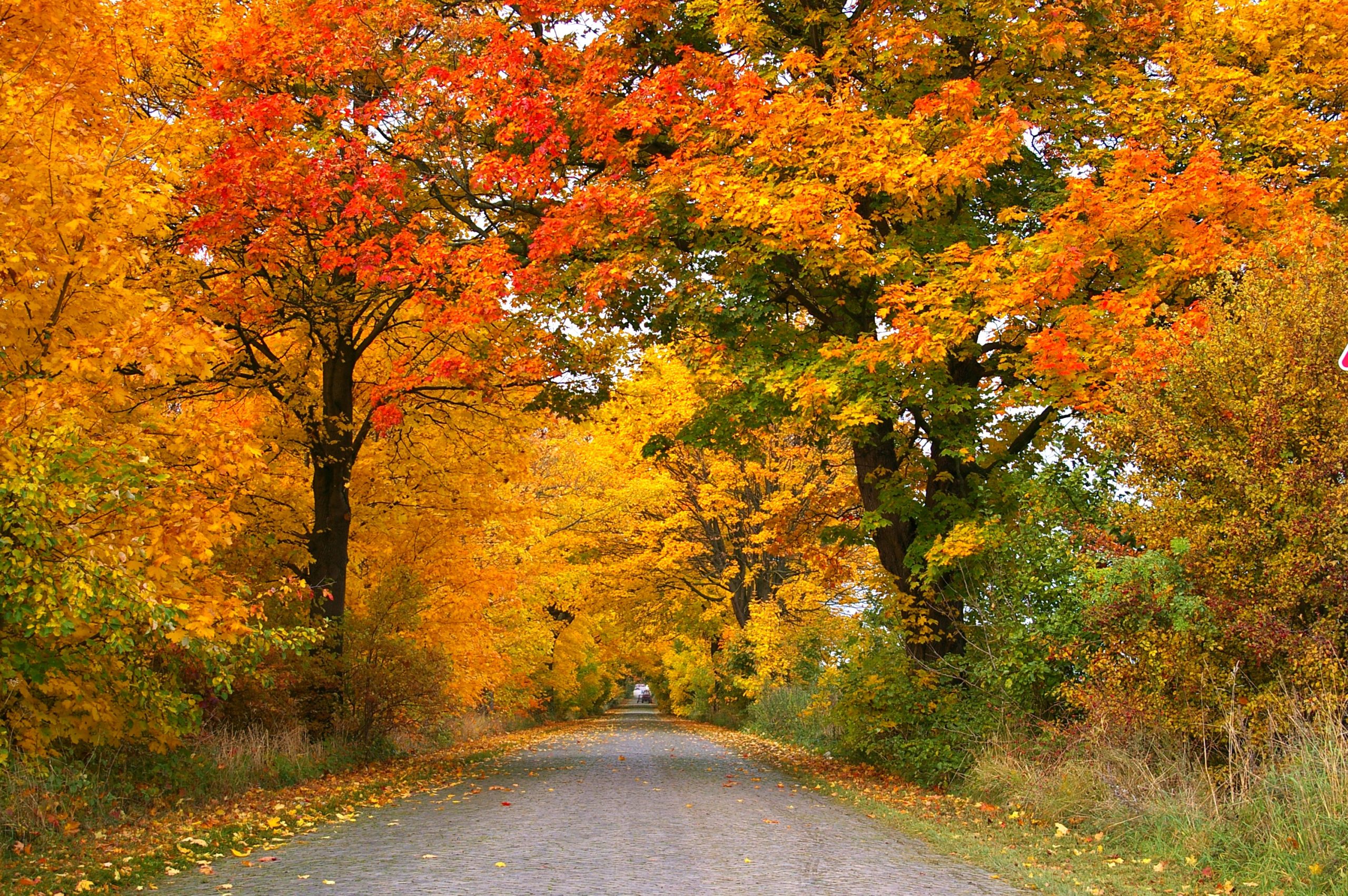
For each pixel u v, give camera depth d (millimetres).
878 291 13477
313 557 15648
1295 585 7629
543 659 32750
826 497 18016
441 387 14617
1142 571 8672
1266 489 8047
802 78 13609
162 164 8742
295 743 13203
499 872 6484
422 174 14672
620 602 31688
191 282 13055
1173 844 7367
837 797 11625
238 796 10406
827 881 6355
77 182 7039
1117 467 11273
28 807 7328
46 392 6738
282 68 13602
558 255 13633
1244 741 7918
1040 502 11523
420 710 17156
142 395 12031
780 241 11922
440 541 17719
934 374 12297
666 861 7004
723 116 13055
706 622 31594
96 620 6938
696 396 18438
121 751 9555
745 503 25859
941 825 9133
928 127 12500
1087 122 14000
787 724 23141
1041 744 10688
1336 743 7008
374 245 13023
